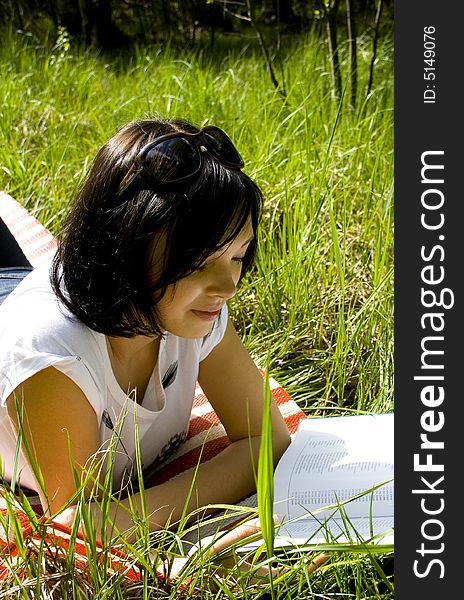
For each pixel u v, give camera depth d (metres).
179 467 2.41
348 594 1.98
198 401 2.65
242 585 1.86
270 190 4.15
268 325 3.41
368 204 3.98
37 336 1.92
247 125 4.91
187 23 8.50
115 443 2.00
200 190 1.77
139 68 6.70
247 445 2.28
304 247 3.52
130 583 1.82
